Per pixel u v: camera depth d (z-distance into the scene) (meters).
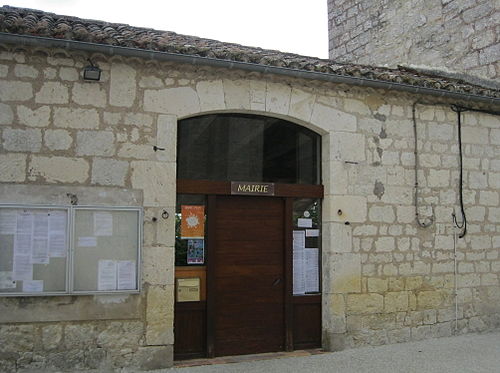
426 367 5.54
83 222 5.22
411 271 6.69
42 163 5.13
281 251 6.31
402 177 6.72
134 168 5.44
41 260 5.05
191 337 5.84
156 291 5.43
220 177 6.09
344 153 6.42
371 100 6.63
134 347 5.31
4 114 5.05
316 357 5.92
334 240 6.29
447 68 9.38
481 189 7.24
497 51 8.66
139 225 5.38
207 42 6.73
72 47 5.08
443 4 9.80
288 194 6.32
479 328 7.08
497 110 7.40
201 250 5.96
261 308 6.16
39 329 5.02
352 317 6.32
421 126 6.90
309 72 5.95
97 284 5.21
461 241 7.04
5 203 4.98
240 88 5.92
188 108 5.70
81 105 5.30
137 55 5.30
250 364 5.62
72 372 5.08
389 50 11.05
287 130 6.50
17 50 5.11
